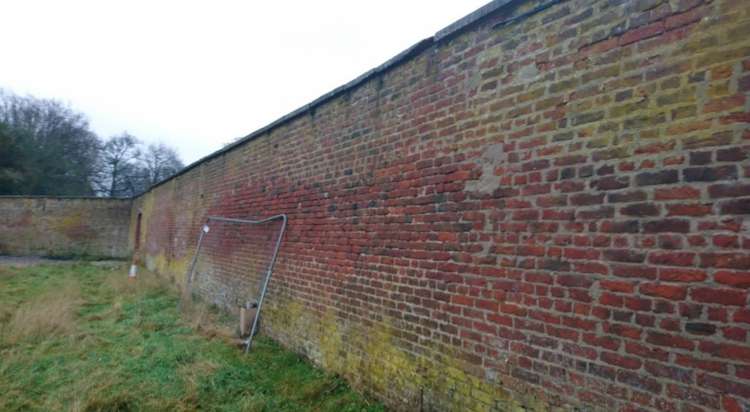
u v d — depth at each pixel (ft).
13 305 23.61
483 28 9.70
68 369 14.44
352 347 13.06
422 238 10.85
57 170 94.38
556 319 7.76
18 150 79.82
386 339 11.73
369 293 12.56
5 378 13.48
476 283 9.32
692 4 6.44
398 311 11.39
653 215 6.61
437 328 10.18
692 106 6.32
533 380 8.03
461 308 9.62
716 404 5.83
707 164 6.12
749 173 5.73
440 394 9.92
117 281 34.63
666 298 6.40
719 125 6.05
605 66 7.38
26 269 41.70
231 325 20.36
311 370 14.46
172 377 13.96
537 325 8.05
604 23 7.46
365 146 13.44
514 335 8.43
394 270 11.67
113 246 62.18
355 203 13.66
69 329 19.01
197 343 17.63
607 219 7.16
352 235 13.62
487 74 9.50
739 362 5.67
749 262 5.65
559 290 7.75
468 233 9.61
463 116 10.00
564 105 7.94
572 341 7.49
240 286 21.63
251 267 20.74
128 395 12.32
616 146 7.13
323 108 16.08
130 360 15.39
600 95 7.41
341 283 13.89
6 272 37.22
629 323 6.77
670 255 6.39
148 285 32.91
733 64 5.99
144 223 52.26
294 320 16.39
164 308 25.03
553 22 8.27
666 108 6.59
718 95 6.09
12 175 75.20
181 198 35.60
